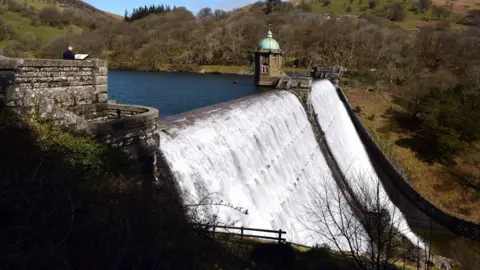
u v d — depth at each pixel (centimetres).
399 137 5881
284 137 3825
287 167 3488
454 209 4428
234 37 15488
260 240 2020
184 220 1500
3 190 1162
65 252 1039
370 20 16262
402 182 4791
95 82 2005
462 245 3834
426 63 11169
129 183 1591
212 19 19650
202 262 1345
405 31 14362
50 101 1566
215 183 2323
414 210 4550
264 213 2684
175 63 14988
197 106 5434
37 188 1202
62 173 1338
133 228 1276
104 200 1351
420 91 7175
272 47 7306
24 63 1558
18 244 1033
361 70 10319
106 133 1609
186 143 2255
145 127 1792
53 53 11112
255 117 3347
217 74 13438
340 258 2091
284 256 1820
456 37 11731
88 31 16212
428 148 5497
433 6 19050
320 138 4984
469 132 5491
